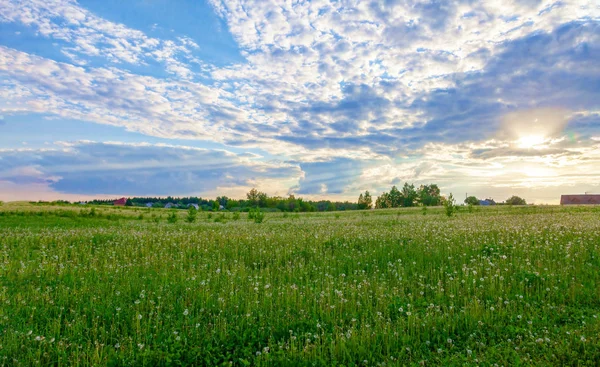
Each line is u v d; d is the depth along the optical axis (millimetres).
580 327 6480
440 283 9117
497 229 19109
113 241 17484
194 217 39125
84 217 40031
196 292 8711
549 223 22312
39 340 6031
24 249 14750
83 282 9586
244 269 11195
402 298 8359
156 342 6234
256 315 7359
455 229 20172
